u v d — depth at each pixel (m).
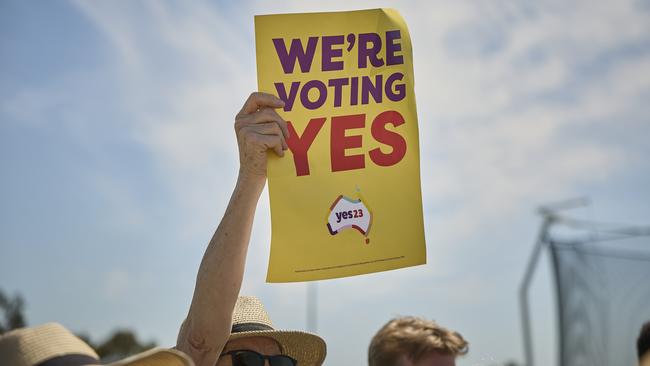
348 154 2.82
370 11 2.92
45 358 2.03
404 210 2.82
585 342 7.93
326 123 2.83
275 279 2.71
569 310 8.05
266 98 2.75
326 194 2.78
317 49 2.88
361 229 2.78
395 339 2.45
